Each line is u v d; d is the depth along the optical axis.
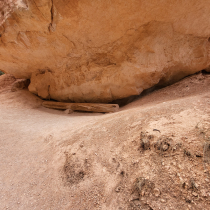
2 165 2.90
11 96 8.73
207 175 1.28
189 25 4.36
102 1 3.72
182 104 2.84
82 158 2.43
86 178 2.03
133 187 1.56
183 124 2.02
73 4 3.83
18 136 4.11
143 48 4.80
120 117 3.58
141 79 5.52
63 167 2.44
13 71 8.64
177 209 1.18
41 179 2.36
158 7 3.79
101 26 4.51
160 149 1.78
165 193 1.34
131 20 4.21
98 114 6.02
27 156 3.12
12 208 1.92
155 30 4.44
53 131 4.13
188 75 5.75
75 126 4.21
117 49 5.16
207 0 3.65
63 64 6.68
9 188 2.30
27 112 6.92
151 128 2.23
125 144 2.31
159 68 5.07
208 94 3.12
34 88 8.83
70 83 7.08
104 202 1.60
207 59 5.15
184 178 1.35
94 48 5.41
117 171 1.90
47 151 3.14
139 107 4.48
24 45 5.84
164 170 1.54
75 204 1.73
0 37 5.51
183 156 1.55
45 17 4.33
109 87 6.05
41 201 1.94
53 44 5.61
